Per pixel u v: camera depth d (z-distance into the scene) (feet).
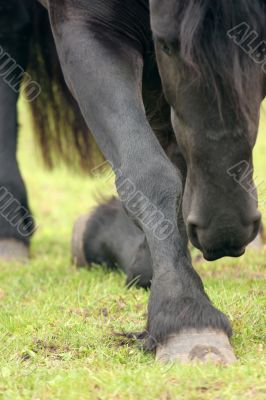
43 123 55.21
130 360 32.99
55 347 35.50
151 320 32.45
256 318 36.37
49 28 52.31
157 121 38.17
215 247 32.96
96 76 33.91
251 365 30.68
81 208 81.82
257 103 31.60
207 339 31.50
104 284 45.34
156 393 28.91
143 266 43.16
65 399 29.25
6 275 50.88
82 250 50.49
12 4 50.75
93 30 34.76
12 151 55.47
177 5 30.99
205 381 29.35
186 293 32.19
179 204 33.01
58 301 42.16
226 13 30.25
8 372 32.42
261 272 47.62
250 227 32.65
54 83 53.78
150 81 37.19
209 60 30.19
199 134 31.83
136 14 35.27
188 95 31.78
